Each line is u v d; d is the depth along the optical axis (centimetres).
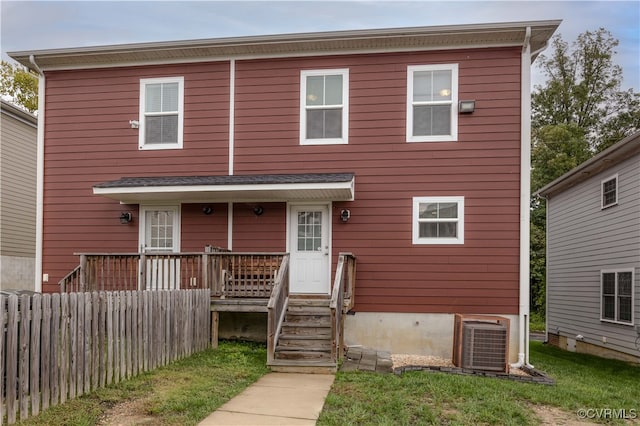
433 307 870
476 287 861
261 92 945
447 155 884
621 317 1080
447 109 894
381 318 880
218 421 427
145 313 592
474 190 873
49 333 425
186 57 962
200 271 882
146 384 532
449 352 856
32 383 403
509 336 774
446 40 880
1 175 1367
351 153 911
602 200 1184
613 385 713
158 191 846
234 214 945
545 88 2608
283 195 881
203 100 960
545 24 827
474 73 884
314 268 919
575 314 1353
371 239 896
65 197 985
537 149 2402
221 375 604
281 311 751
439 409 486
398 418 451
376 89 911
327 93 928
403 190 893
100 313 504
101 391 488
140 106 974
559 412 508
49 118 998
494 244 862
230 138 947
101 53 955
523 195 855
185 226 955
